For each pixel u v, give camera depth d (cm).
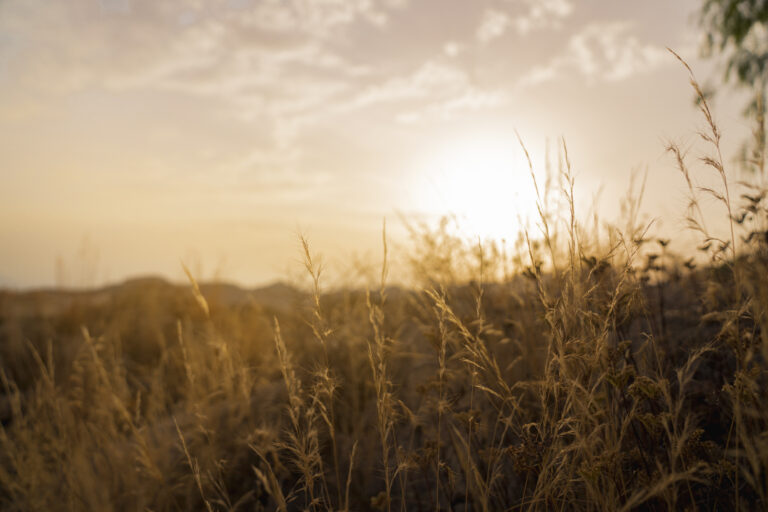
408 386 211
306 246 144
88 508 164
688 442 123
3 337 426
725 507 122
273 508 171
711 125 123
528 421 156
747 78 538
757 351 123
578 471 124
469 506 163
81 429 201
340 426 213
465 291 219
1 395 299
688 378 117
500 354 197
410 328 252
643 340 174
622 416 144
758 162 116
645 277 172
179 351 312
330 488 181
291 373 150
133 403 220
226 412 212
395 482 182
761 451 103
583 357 128
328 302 268
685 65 124
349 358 225
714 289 141
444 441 186
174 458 200
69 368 274
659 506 126
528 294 184
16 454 194
